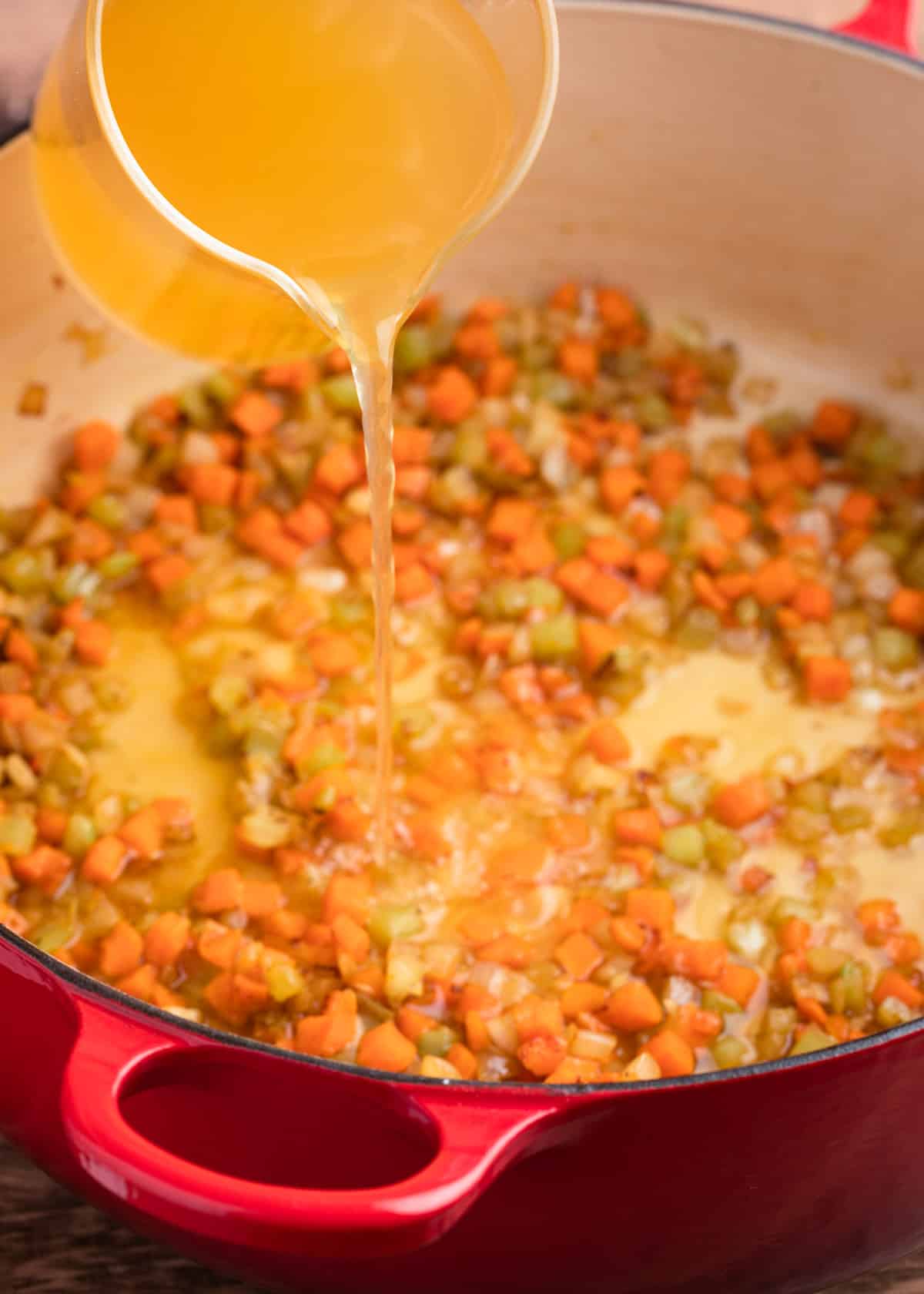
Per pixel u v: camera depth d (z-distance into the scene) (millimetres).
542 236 833
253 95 676
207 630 780
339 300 676
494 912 723
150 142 679
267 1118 613
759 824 742
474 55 682
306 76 676
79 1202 684
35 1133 633
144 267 735
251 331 767
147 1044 595
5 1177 686
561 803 747
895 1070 604
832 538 810
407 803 742
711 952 705
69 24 747
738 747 762
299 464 805
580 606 792
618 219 827
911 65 758
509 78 683
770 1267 639
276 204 677
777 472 817
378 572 700
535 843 736
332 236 676
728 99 787
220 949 701
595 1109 593
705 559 790
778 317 837
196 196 678
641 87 788
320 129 676
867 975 710
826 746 762
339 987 702
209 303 750
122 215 715
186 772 750
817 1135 609
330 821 730
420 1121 592
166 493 811
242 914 715
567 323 838
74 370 809
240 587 792
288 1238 577
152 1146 582
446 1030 693
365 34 677
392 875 729
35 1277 672
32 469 805
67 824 728
